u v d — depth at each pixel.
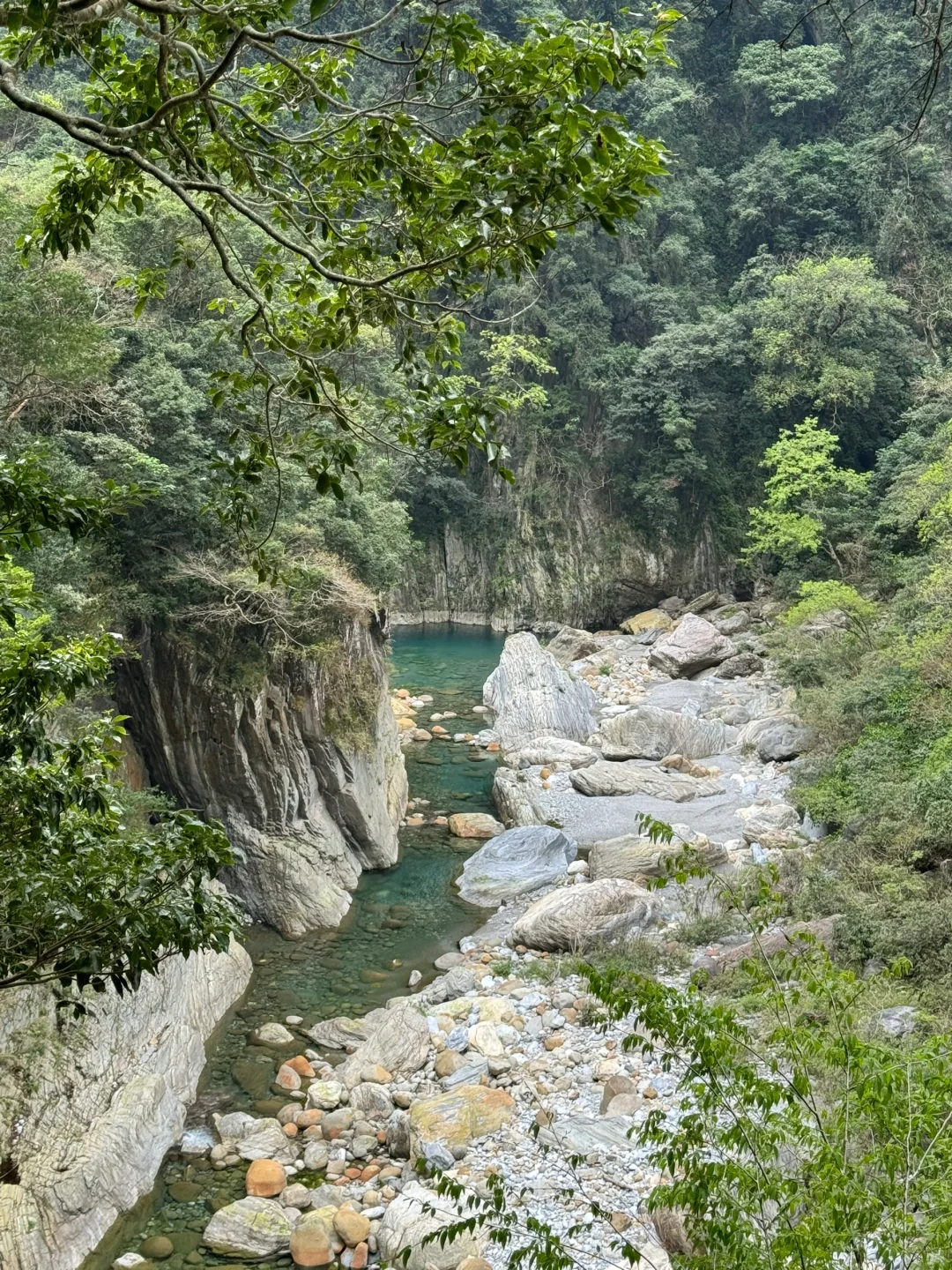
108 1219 12.23
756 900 6.66
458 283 6.06
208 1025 16.62
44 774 6.26
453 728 33.69
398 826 25.12
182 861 6.14
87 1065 13.33
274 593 19.69
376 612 25.03
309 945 19.75
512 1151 12.85
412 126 5.58
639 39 5.17
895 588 37.25
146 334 20.08
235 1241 11.91
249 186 6.91
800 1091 5.30
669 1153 5.41
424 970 18.78
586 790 26.78
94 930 5.80
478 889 21.66
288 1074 15.32
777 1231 5.08
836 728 25.52
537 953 18.94
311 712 21.47
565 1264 5.32
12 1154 11.86
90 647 6.52
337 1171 13.28
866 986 6.09
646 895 19.55
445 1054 15.36
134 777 20.52
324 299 6.60
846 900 17.11
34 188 19.31
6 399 15.88
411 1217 11.66
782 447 40.72
